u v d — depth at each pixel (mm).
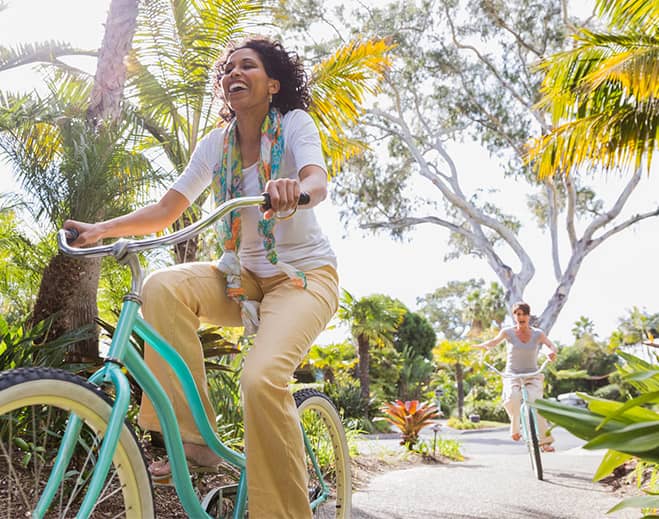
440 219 25328
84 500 1567
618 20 8477
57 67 7660
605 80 8391
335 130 9555
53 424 3350
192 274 2213
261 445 2031
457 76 24188
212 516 2260
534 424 6289
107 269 5801
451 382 42781
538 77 23094
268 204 1842
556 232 23656
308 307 2250
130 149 5004
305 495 2094
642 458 2188
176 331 2115
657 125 8602
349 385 23891
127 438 1763
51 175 4402
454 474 6598
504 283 24266
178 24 7309
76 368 3936
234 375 5527
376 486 5602
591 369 44219
